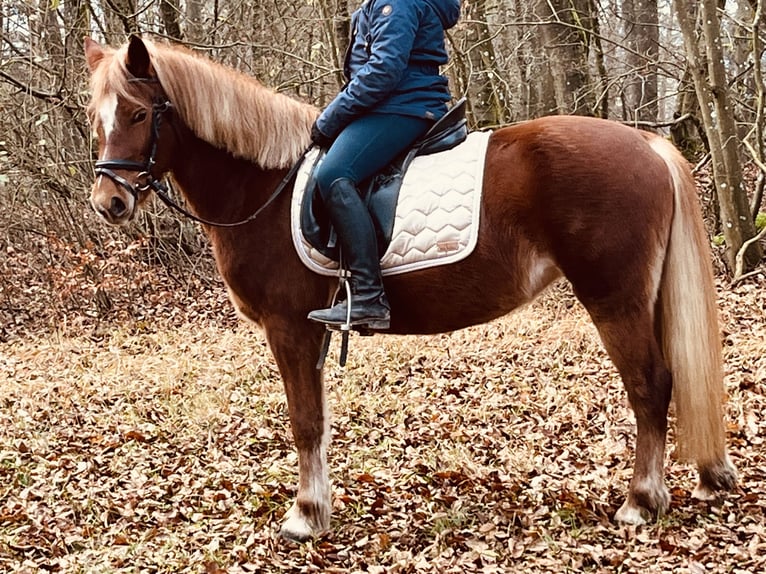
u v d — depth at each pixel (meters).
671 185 3.46
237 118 3.67
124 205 3.54
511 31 13.73
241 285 3.74
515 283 3.48
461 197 3.45
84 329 8.79
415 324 3.67
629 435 4.62
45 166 9.88
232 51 11.34
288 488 4.18
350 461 4.50
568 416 5.04
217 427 5.29
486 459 4.48
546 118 3.57
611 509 3.71
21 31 10.34
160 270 10.15
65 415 5.71
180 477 4.42
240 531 3.74
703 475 3.59
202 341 7.88
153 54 3.66
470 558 3.37
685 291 3.44
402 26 3.42
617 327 3.46
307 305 3.66
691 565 3.09
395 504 3.96
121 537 3.71
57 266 8.98
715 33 8.23
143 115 3.58
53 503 4.16
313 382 3.72
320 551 3.54
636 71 10.67
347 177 3.48
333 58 10.44
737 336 6.34
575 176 3.36
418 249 3.47
